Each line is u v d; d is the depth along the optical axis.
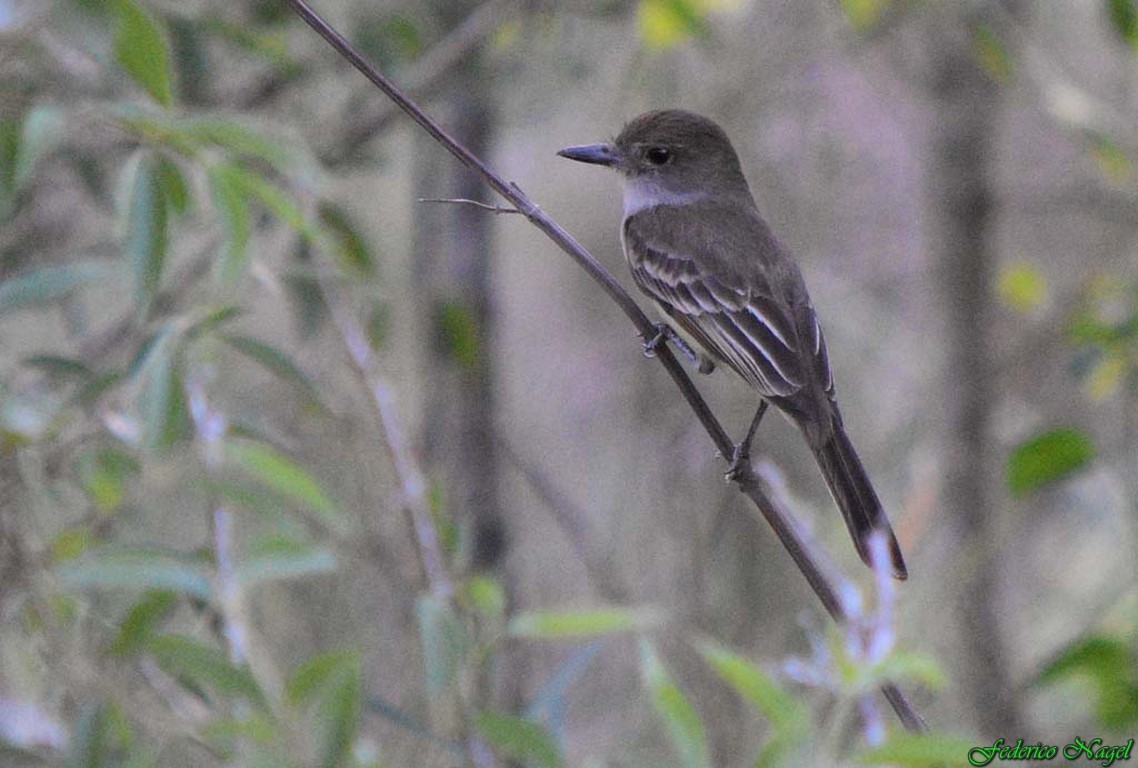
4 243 10.77
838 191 15.02
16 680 7.79
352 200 13.40
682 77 13.78
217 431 7.76
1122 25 11.52
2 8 8.59
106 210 10.81
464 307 12.26
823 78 14.60
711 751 9.51
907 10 12.71
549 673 12.72
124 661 7.10
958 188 13.48
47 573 7.59
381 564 9.12
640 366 14.23
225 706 7.36
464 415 12.39
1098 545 13.82
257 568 7.25
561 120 15.71
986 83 13.41
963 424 13.18
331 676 6.49
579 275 16.47
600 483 15.09
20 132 8.50
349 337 9.03
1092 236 15.18
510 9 11.91
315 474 9.72
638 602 12.48
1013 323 14.24
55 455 7.98
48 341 11.86
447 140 7.27
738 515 12.09
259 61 12.16
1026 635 13.23
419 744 9.00
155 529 9.43
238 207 7.91
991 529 12.78
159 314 10.03
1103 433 13.69
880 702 8.10
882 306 15.21
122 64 7.93
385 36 12.20
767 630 11.59
